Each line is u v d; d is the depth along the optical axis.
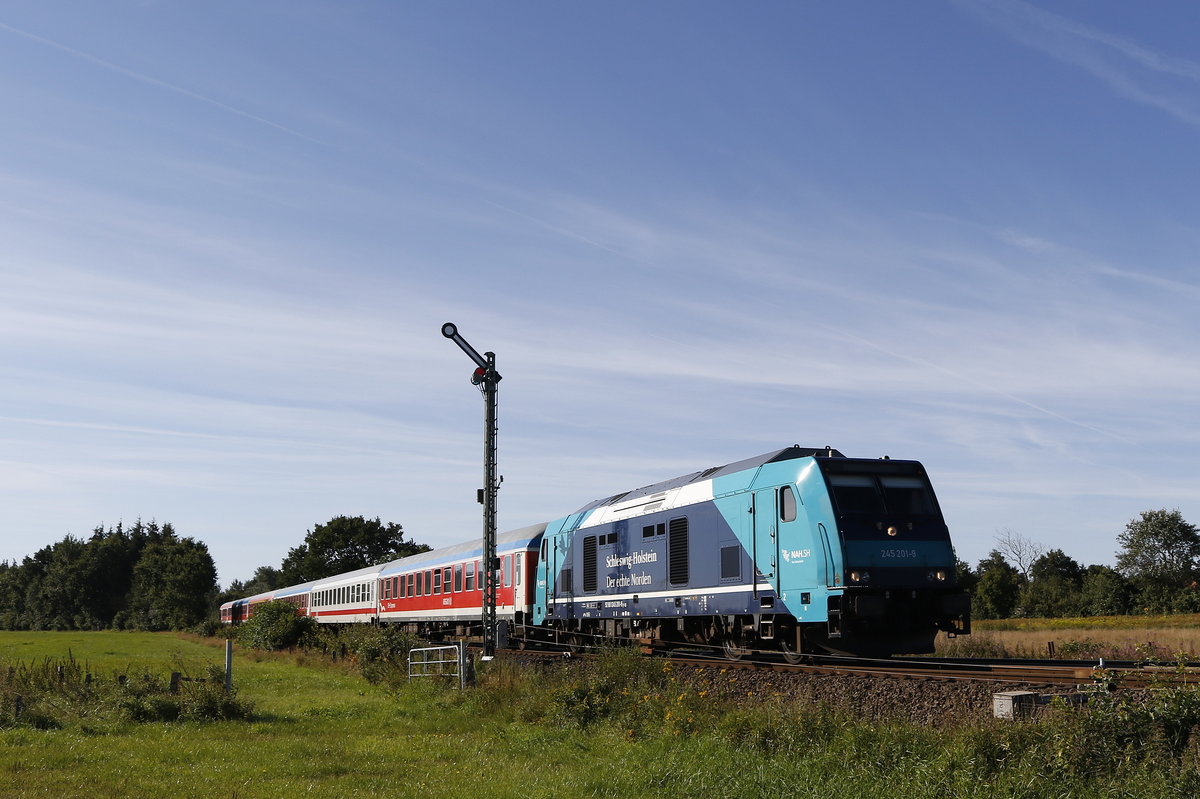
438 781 12.24
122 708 17.92
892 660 18.34
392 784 12.11
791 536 19.09
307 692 24.33
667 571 23.31
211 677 19.56
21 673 19.88
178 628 101.62
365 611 48.66
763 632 20.12
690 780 11.38
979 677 14.10
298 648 43.22
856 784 10.48
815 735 12.47
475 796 11.25
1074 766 9.60
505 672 20.14
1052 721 10.40
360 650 28.83
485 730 16.45
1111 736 9.89
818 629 19.23
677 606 22.78
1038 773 9.51
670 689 16.06
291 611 47.88
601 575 26.77
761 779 11.03
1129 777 9.16
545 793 11.23
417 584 41.88
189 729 17.03
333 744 15.35
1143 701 10.34
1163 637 30.73
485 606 23.91
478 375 24.12
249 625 49.00
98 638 71.19
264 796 11.34
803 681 16.02
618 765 12.69
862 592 18.03
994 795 9.31
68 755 13.97
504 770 12.95
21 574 120.56
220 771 12.95
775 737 12.63
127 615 109.06
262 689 25.17
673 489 23.84
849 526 18.19
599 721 16.00
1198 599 68.19
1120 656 24.28
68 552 117.44
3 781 12.12
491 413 24.22
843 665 18.59
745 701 15.40
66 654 44.47
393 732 16.77
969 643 27.55
